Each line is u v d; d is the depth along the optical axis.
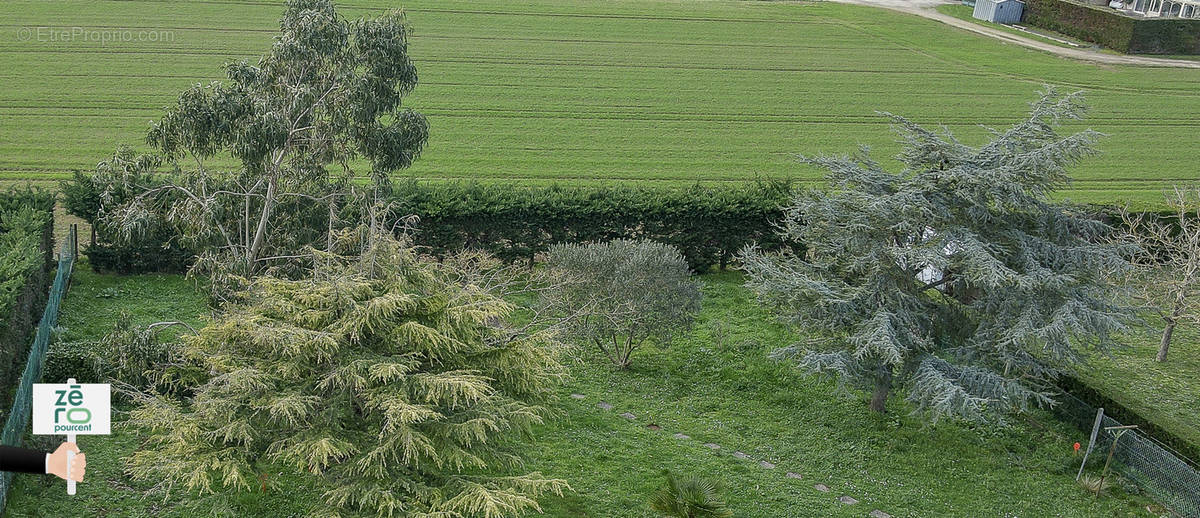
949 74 66.12
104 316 28.05
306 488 19.48
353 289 17.36
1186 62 71.19
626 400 25.09
